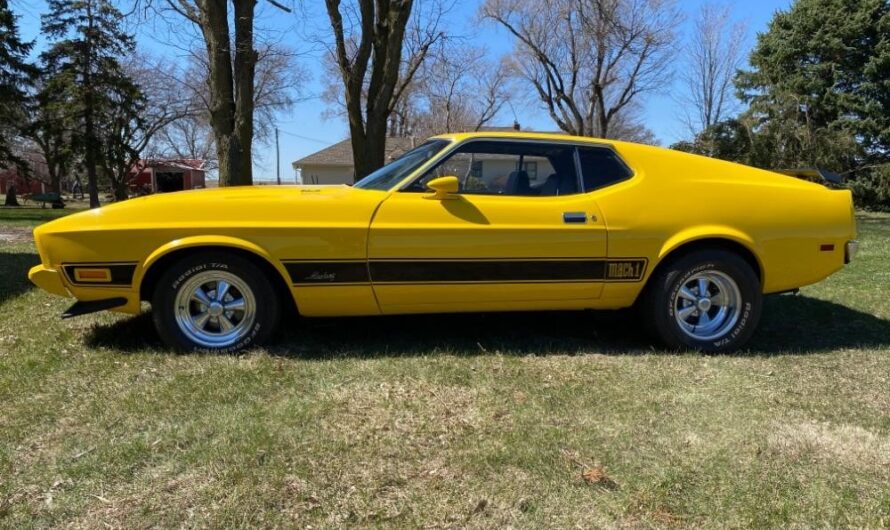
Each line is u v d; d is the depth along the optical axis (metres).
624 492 2.59
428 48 14.06
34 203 43.66
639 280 4.42
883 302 6.18
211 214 4.04
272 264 4.05
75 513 2.38
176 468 2.70
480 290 4.27
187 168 48.97
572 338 4.80
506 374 3.93
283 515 2.39
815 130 23.89
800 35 27.45
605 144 4.56
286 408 3.30
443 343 4.57
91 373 3.79
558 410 3.38
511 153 4.43
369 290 4.18
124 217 4.00
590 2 26.64
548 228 4.25
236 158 9.77
